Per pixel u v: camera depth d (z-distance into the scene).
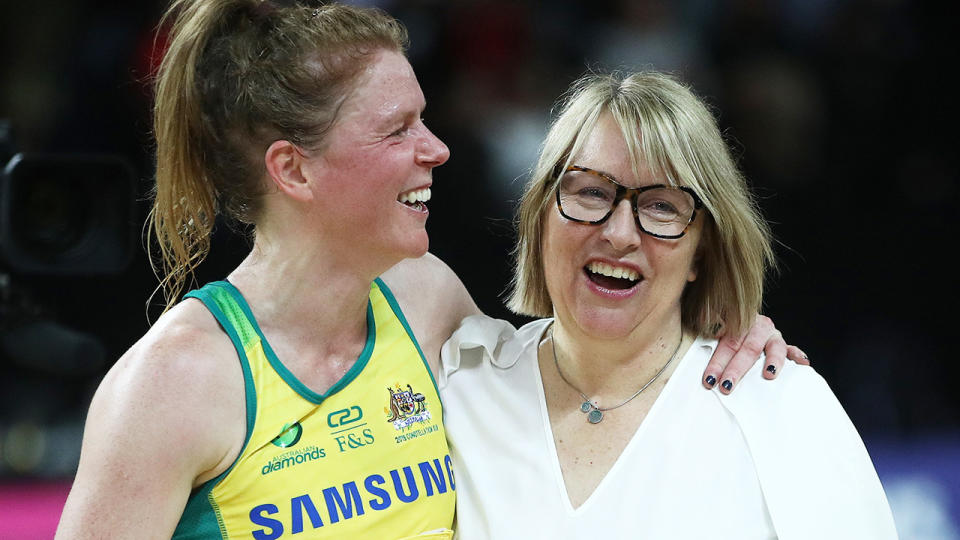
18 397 16.52
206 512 7.96
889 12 20.77
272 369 8.13
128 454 7.56
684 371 8.87
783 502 8.23
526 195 9.09
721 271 8.93
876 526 8.36
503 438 8.93
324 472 8.13
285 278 8.34
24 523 14.16
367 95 8.04
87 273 9.94
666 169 8.42
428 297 9.47
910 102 20.52
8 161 10.20
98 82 20.20
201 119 8.17
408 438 8.57
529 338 9.48
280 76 7.96
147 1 20.62
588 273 8.73
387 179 8.08
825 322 18.44
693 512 8.27
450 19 20.53
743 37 20.72
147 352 7.90
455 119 19.81
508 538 8.52
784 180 19.59
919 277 18.58
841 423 8.65
